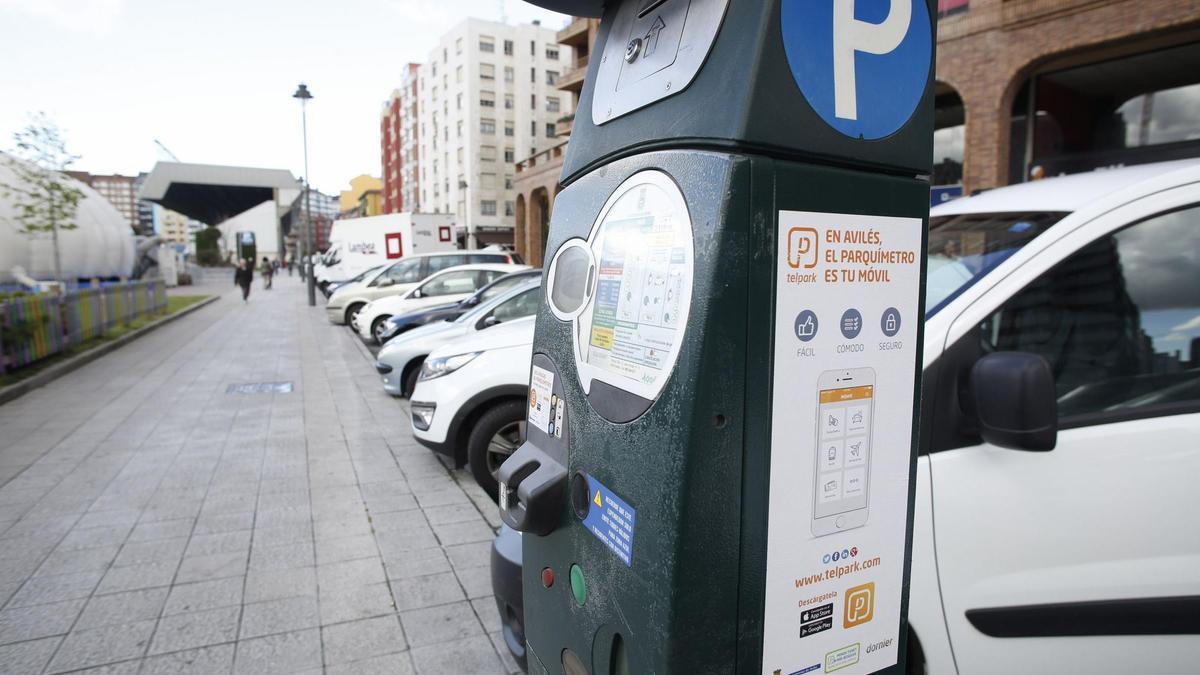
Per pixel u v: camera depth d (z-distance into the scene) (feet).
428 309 33.60
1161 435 5.90
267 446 19.61
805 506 3.93
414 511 14.55
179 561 12.14
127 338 43.42
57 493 15.67
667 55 4.12
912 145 4.08
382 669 8.95
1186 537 5.85
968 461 5.73
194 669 8.98
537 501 4.68
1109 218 6.44
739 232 3.49
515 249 141.79
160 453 18.88
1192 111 37.65
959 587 5.74
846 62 3.78
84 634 9.82
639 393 3.88
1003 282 6.25
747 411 3.62
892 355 4.19
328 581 11.39
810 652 4.11
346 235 84.02
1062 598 5.81
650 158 4.01
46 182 50.39
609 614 4.17
